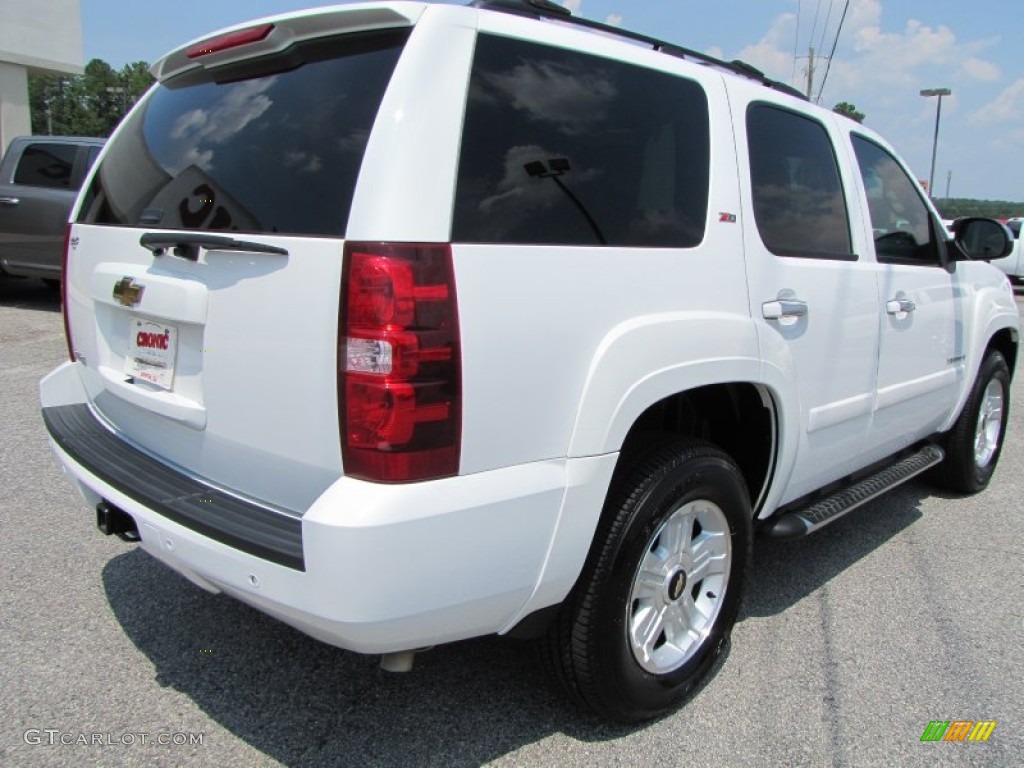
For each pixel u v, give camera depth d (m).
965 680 3.01
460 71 2.08
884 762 2.55
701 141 2.74
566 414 2.22
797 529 3.20
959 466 4.85
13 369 7.18
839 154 3.48
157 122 2.78
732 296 2.75
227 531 2.09
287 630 3.19
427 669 2.96
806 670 3.05
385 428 1.91
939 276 4.13
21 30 17.50
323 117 2.14
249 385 2.18
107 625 3.17
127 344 2.68
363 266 1.91
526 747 2.56
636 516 2.42
